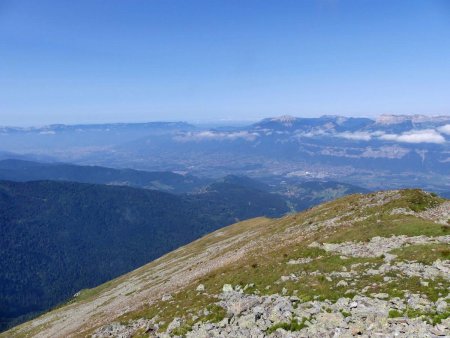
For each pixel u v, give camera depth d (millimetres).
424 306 23328
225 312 31031
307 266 36531
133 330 37406
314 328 23422
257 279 37625
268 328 25406
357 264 33969
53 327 91875
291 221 75812
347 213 57281
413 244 36094
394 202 52031
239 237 99312
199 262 82250
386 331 21109
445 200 52469
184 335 29641
